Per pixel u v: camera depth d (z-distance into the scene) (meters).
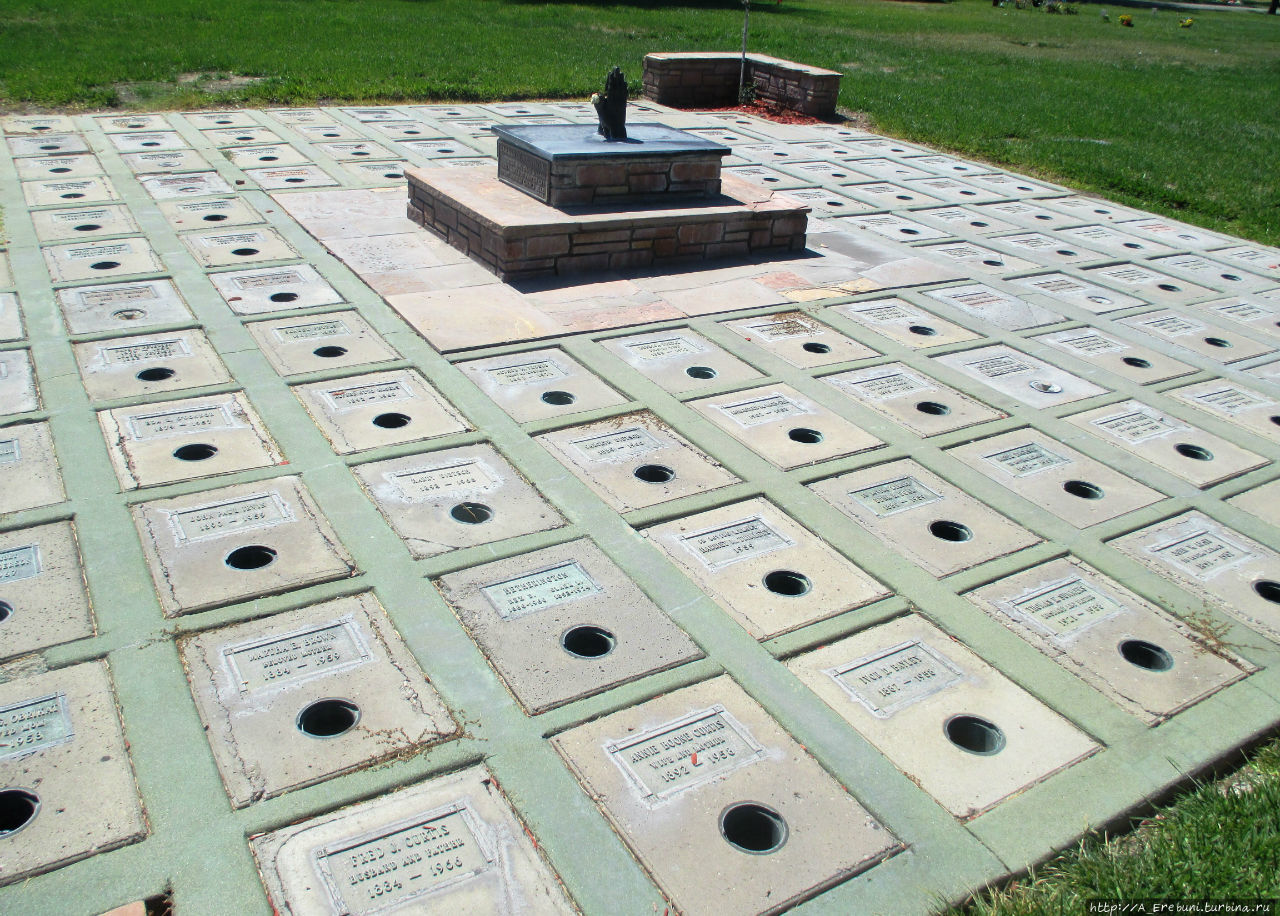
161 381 5.95
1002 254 9.67
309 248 8.35
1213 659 4.20
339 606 4.14
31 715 3.50
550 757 3.47
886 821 3.31
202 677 3.72
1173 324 8.12
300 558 4.43
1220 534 5.14
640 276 8.26
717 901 2.98
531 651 3.97
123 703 3.58
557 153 8.07
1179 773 3.58
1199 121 18.23
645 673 3.89
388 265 8.05
